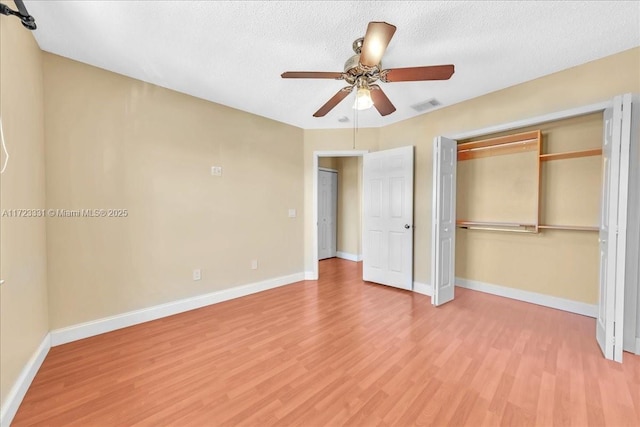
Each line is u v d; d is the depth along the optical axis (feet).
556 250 9.63
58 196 7.22
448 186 10.38
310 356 6.73
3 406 4.58
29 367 5.67
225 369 6.21
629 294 6.75
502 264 11.05
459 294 11.37
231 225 10.98
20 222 5.41
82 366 6.31
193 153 9.84
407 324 8.50
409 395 5.33
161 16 5.75
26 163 5.80
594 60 7.62
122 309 8.35
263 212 12.07
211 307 10.07
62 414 4.89
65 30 6.18
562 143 9.44
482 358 6.57
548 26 6.16
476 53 7.22
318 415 4.85
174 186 9.39
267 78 8.55
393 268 12.43
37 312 6.25
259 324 8.60
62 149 7.27
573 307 9.25
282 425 4.63
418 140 11.79
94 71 7.75
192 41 6.64
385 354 6.79
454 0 5.35
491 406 5.02
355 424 4.65
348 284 13.03
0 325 4.53
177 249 9.50
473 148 11.48
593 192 8.86
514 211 10.75
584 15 5.80
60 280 7.27
